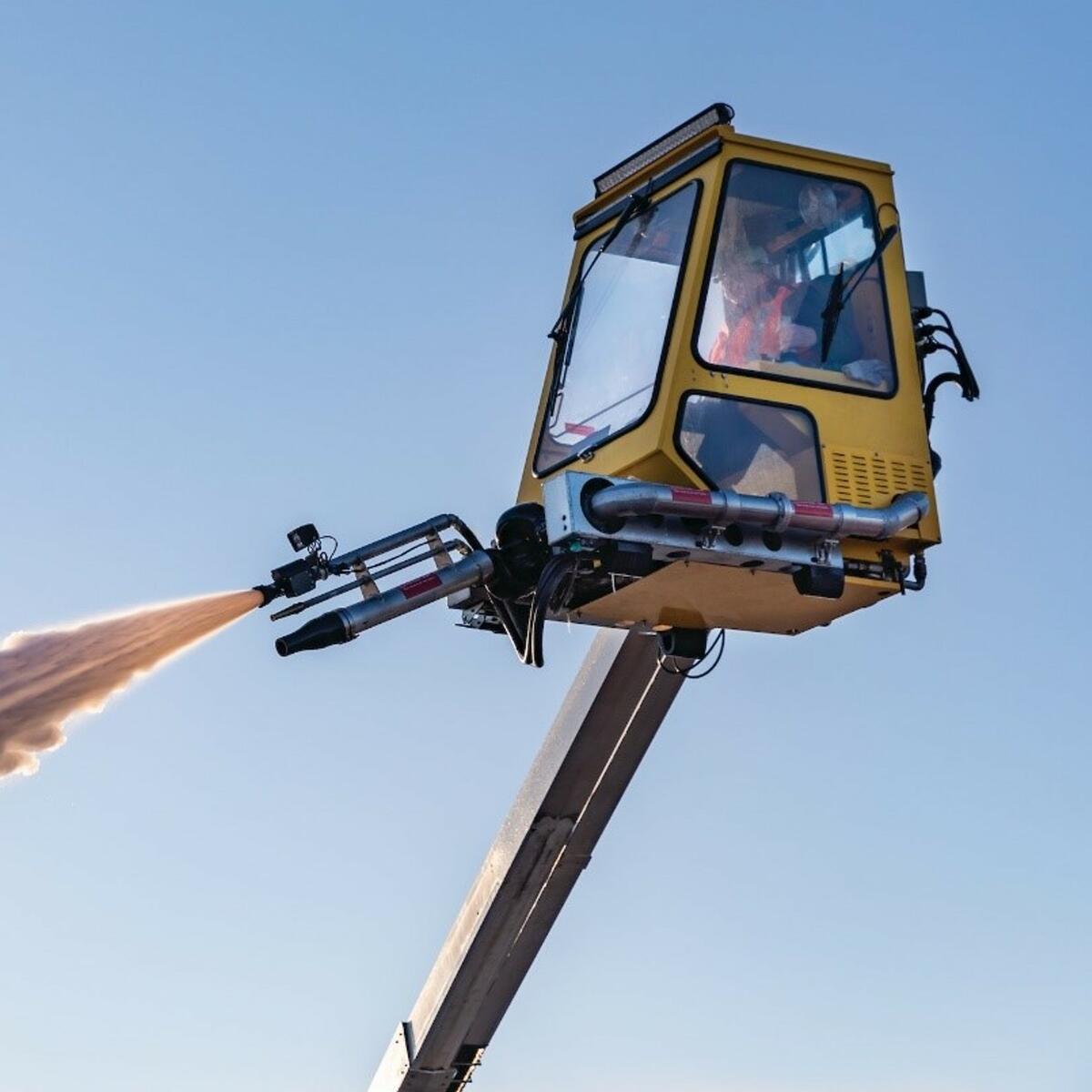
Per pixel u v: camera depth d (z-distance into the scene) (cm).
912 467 1520
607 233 1568
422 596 1480
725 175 1509
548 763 1714
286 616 1507
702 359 1470
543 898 1780
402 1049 1862
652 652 1645
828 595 1487
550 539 1446
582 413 1533
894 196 1563
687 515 1434
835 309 1520
